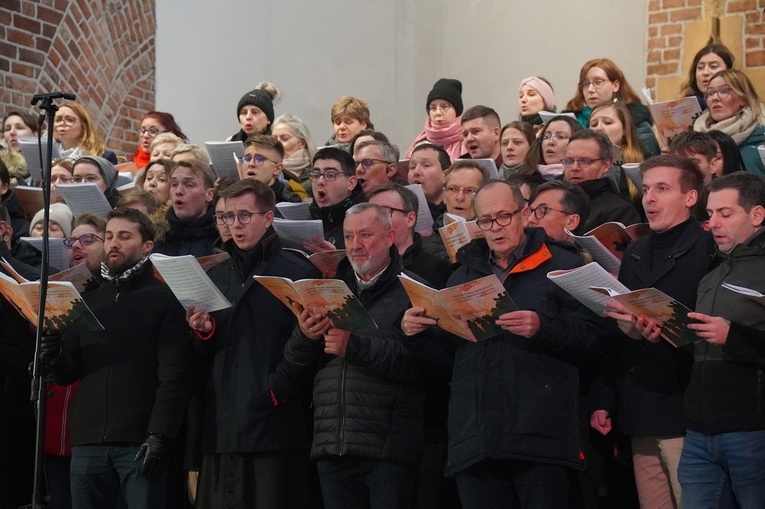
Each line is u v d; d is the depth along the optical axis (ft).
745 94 19.95
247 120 26.68
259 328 16.38
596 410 15.57
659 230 14.99
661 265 14.83
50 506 18.08
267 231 16.87
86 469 16.44
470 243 15.46
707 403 13.62
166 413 16.21
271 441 15.97
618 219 17.88
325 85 36.01
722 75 20.11
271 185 21.30
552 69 33.73
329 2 36.27
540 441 14.20
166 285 17.10
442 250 18.45
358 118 26.45
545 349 14.58
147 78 35.09
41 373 15.67
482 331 14.05
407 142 36.19
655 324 13.60
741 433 13.38
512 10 34.71
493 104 35.01
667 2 31.24
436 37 36.19
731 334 13.00
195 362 16.98
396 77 36.40
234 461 16.10
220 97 34.78
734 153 17.57
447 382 16.29
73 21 32.17
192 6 35.24
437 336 15.40
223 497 16.05
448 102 26.68
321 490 16.01
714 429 13.52
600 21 32.76
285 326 16.58
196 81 34.99
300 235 17.74
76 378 17.06
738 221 13.87
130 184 23.53
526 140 22.09
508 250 14.93
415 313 14.49
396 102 36.35
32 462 18.95
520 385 14.40
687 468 13.99
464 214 19.15
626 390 15.08
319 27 36.11
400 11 36.45
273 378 15.98
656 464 15.17
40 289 15.49
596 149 18.39
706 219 16.10
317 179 19.26
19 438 18.83
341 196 19.25
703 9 30.50
